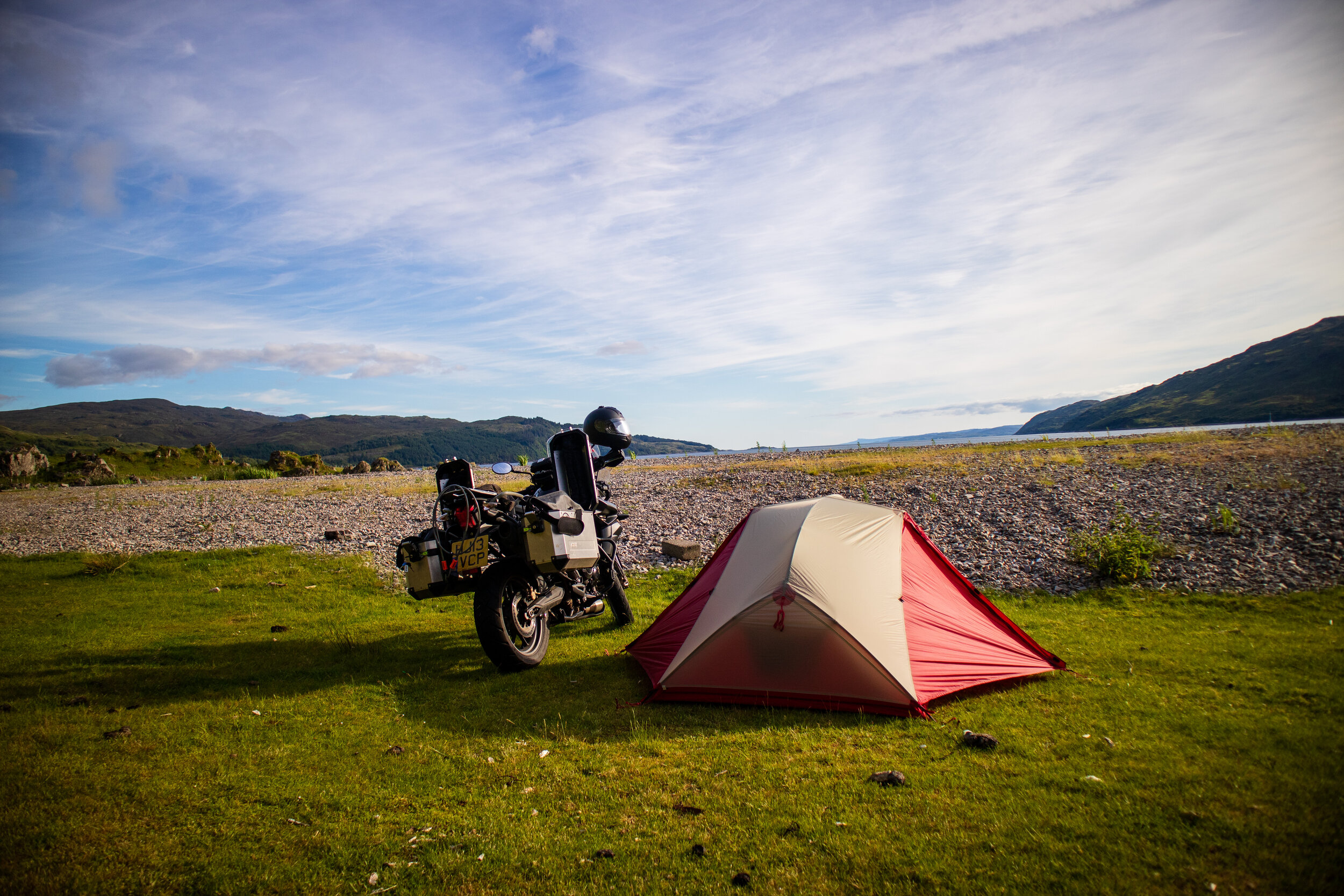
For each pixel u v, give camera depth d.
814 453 39.81
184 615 9.58
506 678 6.28
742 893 2.86
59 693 5.87
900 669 5.17
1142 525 11.73
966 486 17.19
